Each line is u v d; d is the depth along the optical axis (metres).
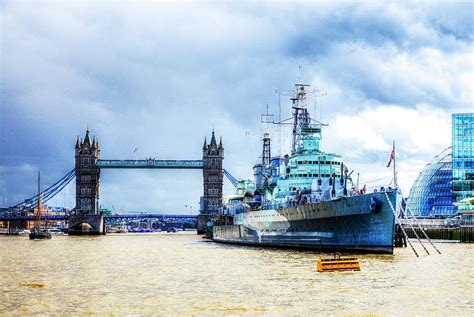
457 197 166.62
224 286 48.56
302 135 105.06
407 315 35.59
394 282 48.50
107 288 48.56
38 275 58.91
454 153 167.12
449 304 38.72
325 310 37.47
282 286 47.56
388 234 69.81
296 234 90.44
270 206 102.12
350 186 89.62
